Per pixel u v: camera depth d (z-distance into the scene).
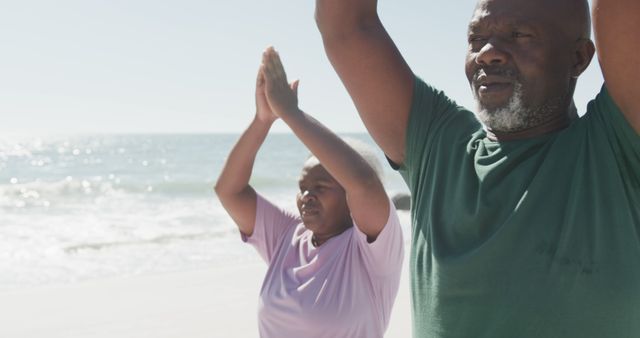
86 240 14.23
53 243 13.78
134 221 18.16
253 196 3.49
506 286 1.81
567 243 1.76
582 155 1.83
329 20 2.33
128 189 29.67
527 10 1.92
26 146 116.81
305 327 3.00
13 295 8.34
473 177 1.98
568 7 1.94
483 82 1.96
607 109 1.81
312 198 3.16
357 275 3.05
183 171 47.00
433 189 2.09
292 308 3.03
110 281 9.15
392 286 3.12
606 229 1.74
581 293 1.73
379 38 2.29
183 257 12.09
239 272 9.74
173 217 19.12
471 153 2.02
